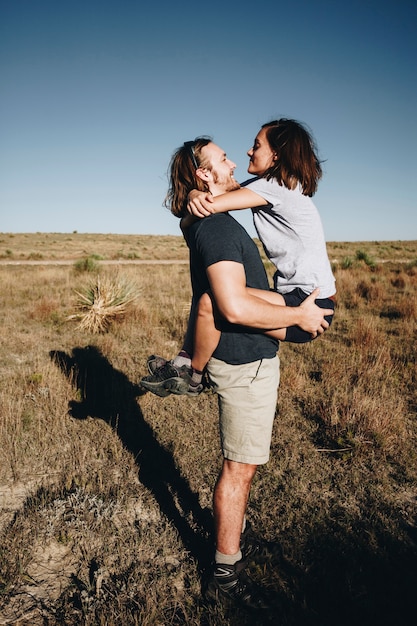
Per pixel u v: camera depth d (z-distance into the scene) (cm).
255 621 190
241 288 163
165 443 344
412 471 318
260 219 190
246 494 192
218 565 194
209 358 185
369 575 216
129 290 909
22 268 2066
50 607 196
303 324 175
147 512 265
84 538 238
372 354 589
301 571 217
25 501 271
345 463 325
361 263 2109
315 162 186
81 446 334
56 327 765
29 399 419
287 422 388
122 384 464
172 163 194
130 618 187
